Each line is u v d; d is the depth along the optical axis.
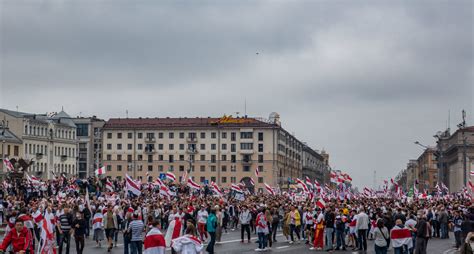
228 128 177.00
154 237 26.67
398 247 31.78
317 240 42.53
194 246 25.06
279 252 40.56
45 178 164.88
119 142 179.00
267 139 176.38
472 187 87.06
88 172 191.25
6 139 149.12
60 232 34.69
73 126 181.50
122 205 56.38
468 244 23.12
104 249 42.03
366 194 95.62
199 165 177.50
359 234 41.06
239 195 85.94
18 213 37.94
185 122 180.12
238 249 42.34
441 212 55.59
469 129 165.12
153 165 177.88
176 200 63.88
